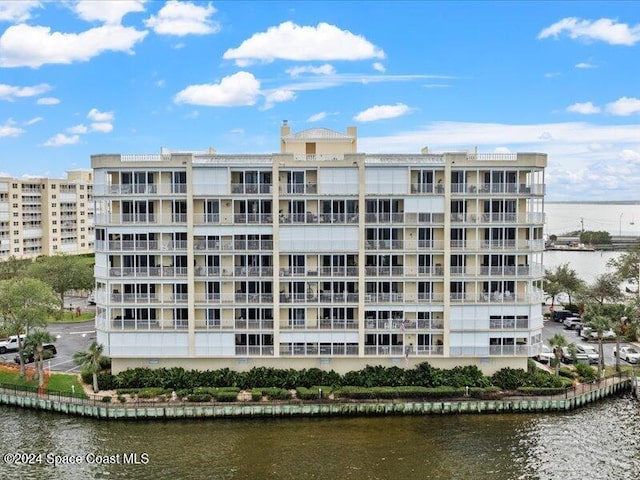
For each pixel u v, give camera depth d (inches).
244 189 2593.5
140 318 2628.0
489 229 2615.7
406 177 2583.7
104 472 1899.6
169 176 2610.7
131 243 2600.9
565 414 2380.7
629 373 2679.6
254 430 2224.4
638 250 4143.7
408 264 2642.7
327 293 2620.6
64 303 4456.2
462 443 2106.3
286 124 2940.5
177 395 2396.7
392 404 2367.1
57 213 6235.2
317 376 2544.3
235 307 2620.6
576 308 4042.8
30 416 2359.7
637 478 1863.9
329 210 2620.6
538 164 2576.3
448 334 2610.7
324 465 1943.9
